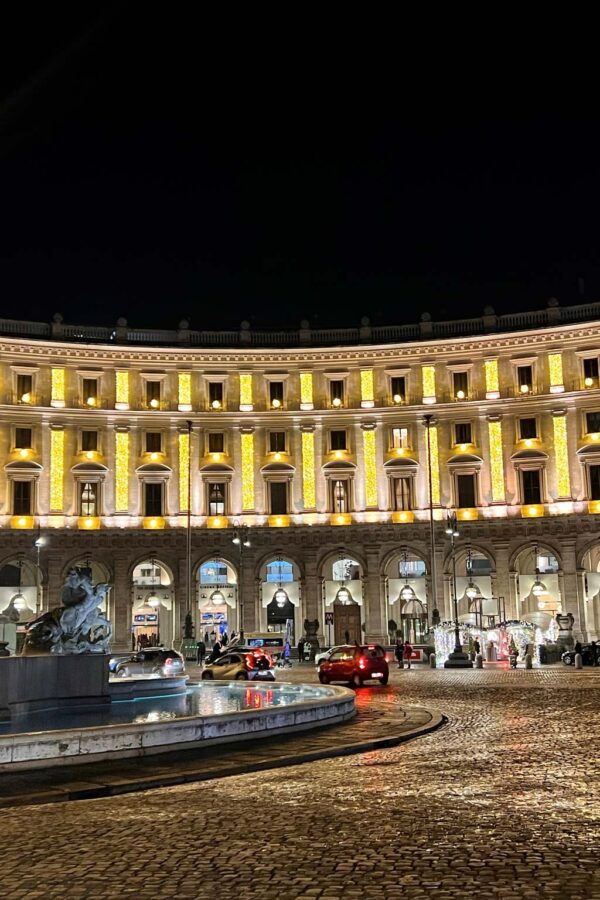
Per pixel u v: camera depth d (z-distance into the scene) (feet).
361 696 117.19
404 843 36.35
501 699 105.09
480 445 253.65
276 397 263.29
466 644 200.85
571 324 247.91
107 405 256.11
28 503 247.50
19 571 245.65
